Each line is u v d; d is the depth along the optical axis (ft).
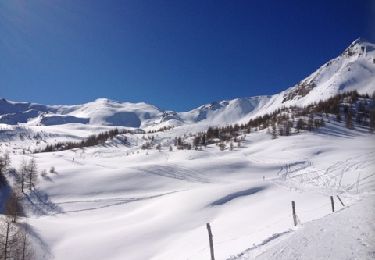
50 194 386.11
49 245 211.82
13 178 431.02
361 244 52.70
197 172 442.91
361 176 278.46
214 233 164.96
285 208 187.93
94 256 192.13
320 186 276.41
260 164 458.50
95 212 338.54
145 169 453.17
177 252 155.02
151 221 239.30
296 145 562.66
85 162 564.30
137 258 179.42
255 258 60.44
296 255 54.85
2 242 195.42
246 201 248.93
